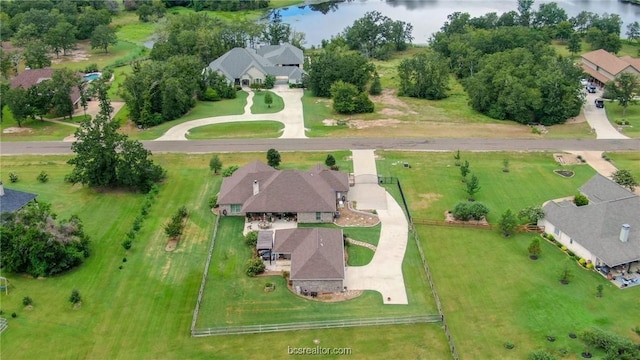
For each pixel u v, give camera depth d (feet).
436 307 247.09
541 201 333.62
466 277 267.39
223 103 513.04
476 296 254.27
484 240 296.92
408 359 219.00
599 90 538.47
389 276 268.41
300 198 311.06
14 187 351.25
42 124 453.58
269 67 583.99
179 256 284.41
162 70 469.57
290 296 255.50
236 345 227.61
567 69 471.21
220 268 274.36
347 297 254.27
